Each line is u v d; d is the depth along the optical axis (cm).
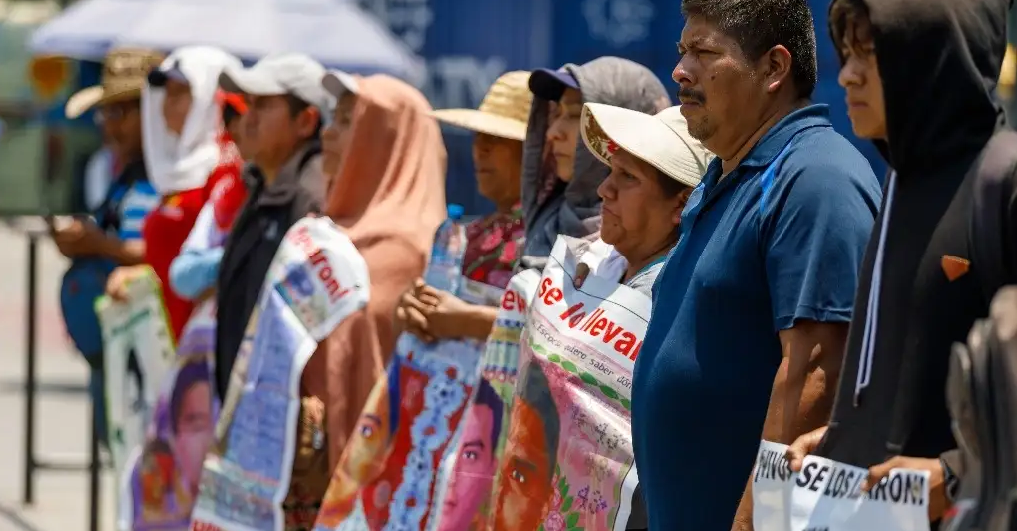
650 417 509
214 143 1031
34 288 1243
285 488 773
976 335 378
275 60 866
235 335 865
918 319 414
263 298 794
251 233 866
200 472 922
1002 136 414
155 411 940
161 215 1002
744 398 492
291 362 777
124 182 1109
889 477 411
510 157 737
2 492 1295
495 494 597
